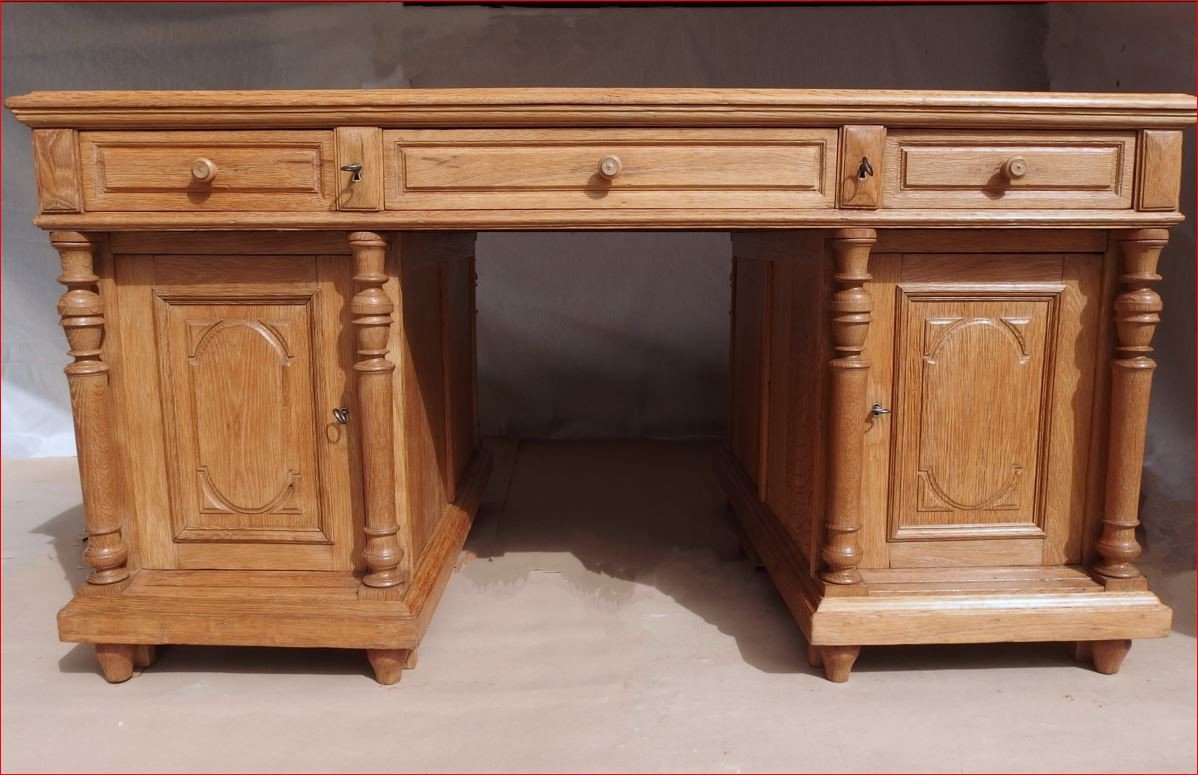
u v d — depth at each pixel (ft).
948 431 5.78
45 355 11.23
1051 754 4.91
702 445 11.65
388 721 5.26
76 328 5.45
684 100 5.18
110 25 10.38
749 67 10.76
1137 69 8.89
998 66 10.59
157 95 5.15
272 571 5.87
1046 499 5.88
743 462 8.32
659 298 11.56
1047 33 10.41
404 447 5.72
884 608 5.52
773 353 7.06
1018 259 5.66
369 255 5.36
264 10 10.49
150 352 5.69
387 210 5.33
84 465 5.57
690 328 11.65
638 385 11.79
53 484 10.11
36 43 10.32
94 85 10.50
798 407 6.25
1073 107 5.27
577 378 11.77
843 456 5.50
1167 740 5.05
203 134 5.27
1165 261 8.65
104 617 5.54
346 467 5.75
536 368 11.73
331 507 5.79
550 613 6.75
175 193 5.33
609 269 11.47
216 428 5.76
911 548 5.88
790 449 6.52
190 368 5.71
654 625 6.55
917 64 10.66
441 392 7.25
